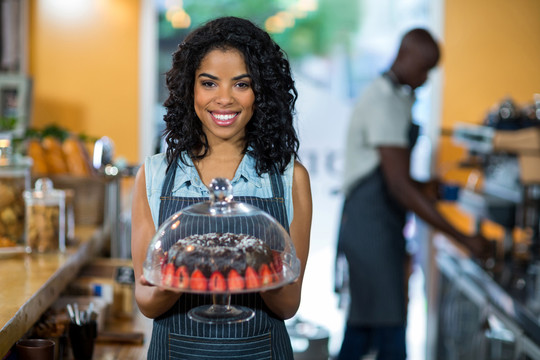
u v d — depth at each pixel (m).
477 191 4.24
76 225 3.00
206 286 1.42
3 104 4.82
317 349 3.27
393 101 3.46
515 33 5.59
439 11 5.62
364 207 3.53
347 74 5.73
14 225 2.44
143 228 1.74
